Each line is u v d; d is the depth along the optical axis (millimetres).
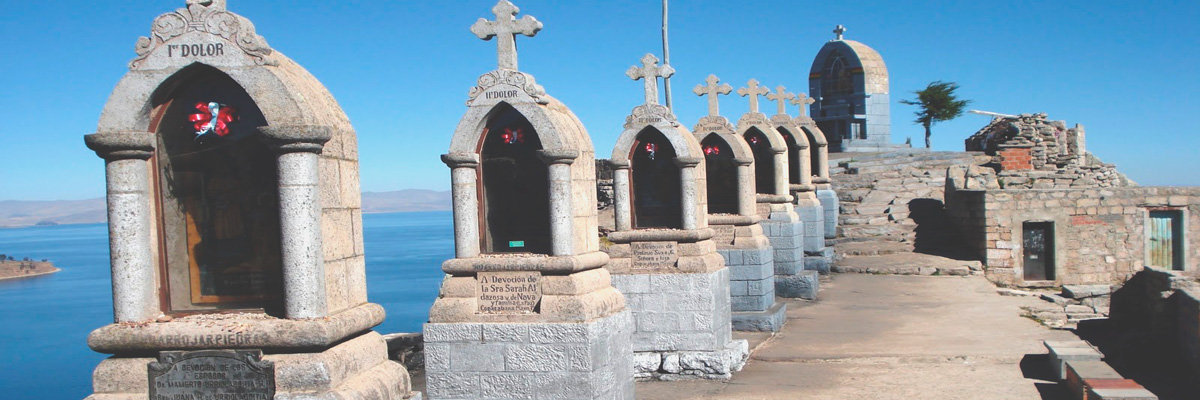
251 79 6059
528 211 9656
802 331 15672
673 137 12984
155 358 6258
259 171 6496
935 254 23766
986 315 16812
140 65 6234
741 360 13016
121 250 6254
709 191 16328
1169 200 23016
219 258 6566
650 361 12562
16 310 54531
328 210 6281
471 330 9352
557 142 9242
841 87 37469
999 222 22969
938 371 12531
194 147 6531
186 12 6184
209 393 6031
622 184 13211
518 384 9250
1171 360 13305
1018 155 32438
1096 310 17375
